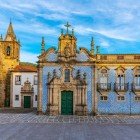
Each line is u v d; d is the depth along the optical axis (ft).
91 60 177.58
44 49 180.14
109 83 178.19
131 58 179.73
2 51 252.21
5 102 252.42
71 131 101.35
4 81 253.65
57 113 176.45
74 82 177.58
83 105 176.04
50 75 178.50
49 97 176.96
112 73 179.42
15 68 247.09
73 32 180.65
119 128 110.52
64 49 179.42
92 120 144.15
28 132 98.22
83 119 149.48
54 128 110.11
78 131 101.40
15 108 230.07
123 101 178.29
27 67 251.80
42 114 176.86
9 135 90.84
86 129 107.34
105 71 180.04
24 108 231.30
